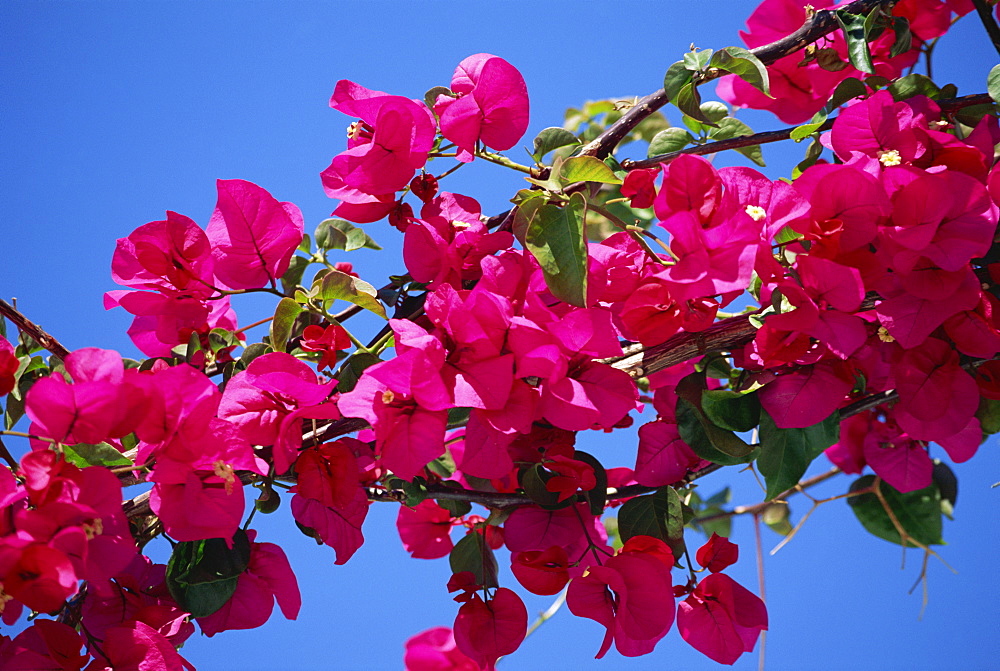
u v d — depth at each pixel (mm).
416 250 925
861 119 939
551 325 891
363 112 916
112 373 865
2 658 899
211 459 882
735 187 910
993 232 902
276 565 955
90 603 934
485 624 948
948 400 930
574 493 939
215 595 928
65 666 903
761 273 902
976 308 924
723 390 923
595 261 910
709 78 961
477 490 960
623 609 914
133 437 930
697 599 940
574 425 885
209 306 953
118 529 882
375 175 923
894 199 911
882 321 912
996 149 940
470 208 953
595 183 949
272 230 929
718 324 930
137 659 905
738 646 934
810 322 895
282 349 934
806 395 919
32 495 862
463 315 878
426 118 917
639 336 915
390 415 882
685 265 882
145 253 931
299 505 946
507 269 896
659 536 949
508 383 872
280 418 903
